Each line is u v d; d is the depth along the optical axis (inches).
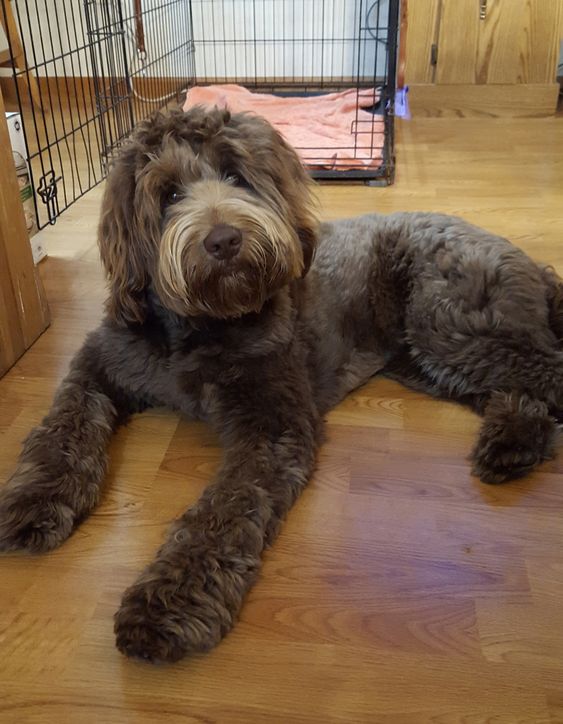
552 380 35.5
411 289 39.7
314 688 23.8
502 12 83.3
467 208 61.4
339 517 30.8
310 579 27.8
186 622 24.2
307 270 35.1
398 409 38.1
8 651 24.9
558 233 56.8
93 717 22.8
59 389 34.7
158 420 36.9
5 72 92.2
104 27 71.5
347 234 40.9
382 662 24.7
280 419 32.0
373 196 64.1
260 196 31.5
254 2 93.3
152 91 93.5
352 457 34.4
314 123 78.7
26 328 43.1
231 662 24.6
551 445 34.0
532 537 29.9
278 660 24.7
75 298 49.1
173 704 23.2
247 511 28.0
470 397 38.1
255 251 29.5
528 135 80.6
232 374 32.7
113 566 28.3
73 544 29.3
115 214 31.4
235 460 30.4
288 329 34.2
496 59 85.6
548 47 84.5
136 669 24.3
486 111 88.1
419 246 39.9
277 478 30.1
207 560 26.0
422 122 86.3
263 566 28.3
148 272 31.9
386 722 22.7
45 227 59.2
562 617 26.4
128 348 34.1
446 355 37.9
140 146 30.6
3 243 40.1
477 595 27.2
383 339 40.8
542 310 37.2
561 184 66.5
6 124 40.2
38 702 23.2
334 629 25.8
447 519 30.8
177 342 33.3
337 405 38.4
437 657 24.8
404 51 88.0
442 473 33.5
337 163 68.6
